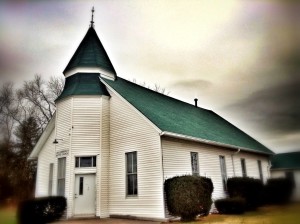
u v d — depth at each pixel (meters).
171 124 15.48
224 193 17.72
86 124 15.64
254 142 25.98
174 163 14.27
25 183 22.09
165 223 11.98
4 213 12.10
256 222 10.08
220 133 21.45
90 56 17.86
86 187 14.92
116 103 16.12
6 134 20.33
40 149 19.67
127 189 14.52
